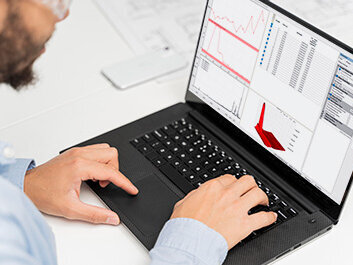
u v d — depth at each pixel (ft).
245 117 2.64
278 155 2.51
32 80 1.87
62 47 3.50
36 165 2.61
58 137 2.82
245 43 2.56
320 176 2.31
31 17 1.57
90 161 2.36
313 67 2.25
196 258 1.95
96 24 3.74
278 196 2.43
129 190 2.38
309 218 2.32
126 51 3.49
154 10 3.87
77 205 2.24
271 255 2.14
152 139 2.74
